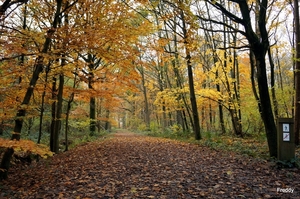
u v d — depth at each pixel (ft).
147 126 114.21
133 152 38.52
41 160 37.76
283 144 24.20
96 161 32.48
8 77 29.86
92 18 33.60
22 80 35.60
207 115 90.94
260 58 28.14
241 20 27.48
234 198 16.37
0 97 33.17
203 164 26.91
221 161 27.78
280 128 24.44
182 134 68.33
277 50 58.18
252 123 59.16
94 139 65.57
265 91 28.12
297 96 36.11
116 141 57.88
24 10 36.32
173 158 31.65
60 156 39.47
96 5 33.12
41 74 37.24
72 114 62.90
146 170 25.89
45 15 35.32
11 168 32.32
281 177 20.52
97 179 23.45
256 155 29.43
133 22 39.24
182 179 21.49
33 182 24.85
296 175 20.90
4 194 20.74
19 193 21.08
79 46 27.58
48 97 43.93
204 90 56.29
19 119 25.55
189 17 27.22
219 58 54.80
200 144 43.55
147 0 28.81
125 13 34.30
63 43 27.20
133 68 37.01
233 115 60.70
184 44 31.35
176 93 65.92
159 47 35.24
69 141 60.13
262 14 27.32
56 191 20.66
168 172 24.32
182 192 18.17
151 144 49.03
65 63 34.45
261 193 17.01
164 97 68.23
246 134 58.18
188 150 37.93
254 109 52.80
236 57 56.54
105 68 41.75
